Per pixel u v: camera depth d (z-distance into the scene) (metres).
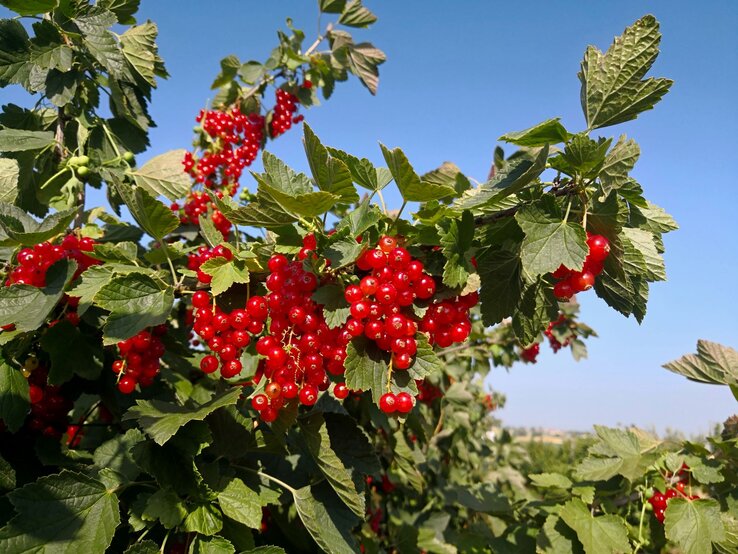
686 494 0.49
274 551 0.33
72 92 0.51
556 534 0.49
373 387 0.30
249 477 0.38
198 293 0.33
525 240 0.30
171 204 0.64
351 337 0.31
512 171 0.35
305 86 0.77
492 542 0.53
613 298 0.34
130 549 0.31
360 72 0.78
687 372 0.54
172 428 0.30
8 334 0.35
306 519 0.38
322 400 0.46
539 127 0.32
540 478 0.55
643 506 0.50
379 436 0.75
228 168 0.71
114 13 0.52
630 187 0.30
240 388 0.35
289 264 0.31
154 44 0.55
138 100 0.57
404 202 0.32
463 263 0.32
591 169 0.31
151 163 0.58
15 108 0.54
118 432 0.44
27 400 0.36
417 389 0.30
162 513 0.32
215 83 0.73
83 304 0.33
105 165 0.55
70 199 0.53
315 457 0.35
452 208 0.33
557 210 0.31
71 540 0.31
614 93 0.32
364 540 0.62
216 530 0.33
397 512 0.89
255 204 0.31
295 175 0.34
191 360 0.50
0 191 0.50
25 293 0.35
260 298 0.33
